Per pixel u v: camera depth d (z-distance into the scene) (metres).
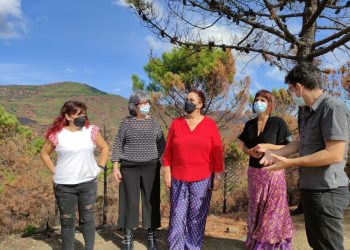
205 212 4.12
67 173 3.83
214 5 5.46
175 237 4.04
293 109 10.75
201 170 4.05
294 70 2.70
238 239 4.91
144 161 4.29
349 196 2.65
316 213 2.63
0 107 19.61
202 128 4.07
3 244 4.63
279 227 3.95
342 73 8.78
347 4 5.86
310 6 6.01
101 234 4.93
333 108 2.51
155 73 11.86
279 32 5.81
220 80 10.25
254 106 3.96
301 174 2.75
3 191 12.40
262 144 3.90
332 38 5.44
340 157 2.47
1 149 14.66
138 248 4.44
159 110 10.67
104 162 4.07
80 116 3.85
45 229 5.18
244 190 11.00
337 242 2.60
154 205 4.33
